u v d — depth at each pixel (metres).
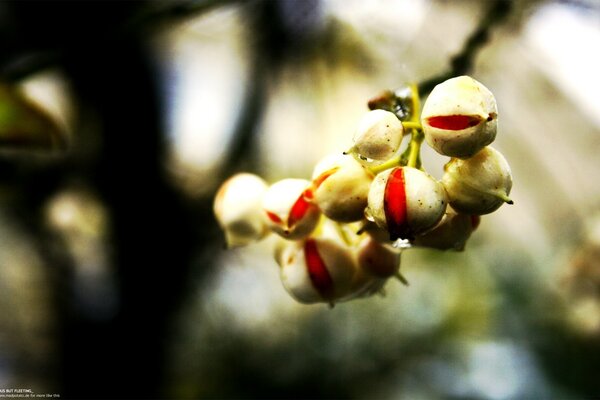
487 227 0.51
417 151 0.19
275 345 0.47
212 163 0.40
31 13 0.29
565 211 0.47
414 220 0.18
